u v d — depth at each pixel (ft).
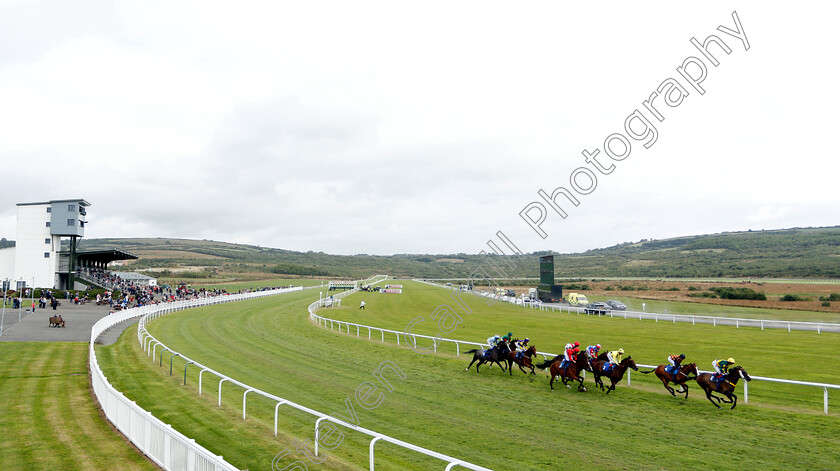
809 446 30.60
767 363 55.93
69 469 28.25
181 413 38.70
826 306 138.92
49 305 131.13
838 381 46.98
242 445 31.71
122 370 55.21
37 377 51.88
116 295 154.20
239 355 67.00
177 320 111.45
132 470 28.17
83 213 172.35
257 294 206.59
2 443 32.37
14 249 163.84
